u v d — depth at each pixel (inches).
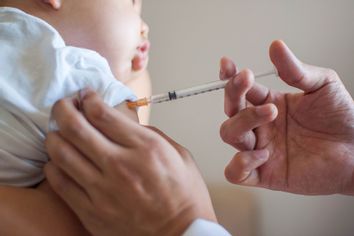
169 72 28.6
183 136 29.2
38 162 15.1
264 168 17.3
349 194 17.5
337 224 28.4
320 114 17.0
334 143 17.1
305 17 26.7
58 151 12.7
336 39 26.6
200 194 13.0
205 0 27.6
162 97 16.5
